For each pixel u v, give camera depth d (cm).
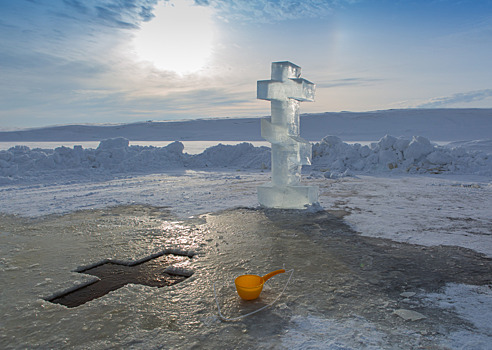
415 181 953
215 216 556
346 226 487
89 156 1259
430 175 1087
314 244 408
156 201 691
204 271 330
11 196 757
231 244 412
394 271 325
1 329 231
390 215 550
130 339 217
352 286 292
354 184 906
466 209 591
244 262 353
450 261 350
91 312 253
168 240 431
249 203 656
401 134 6962
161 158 1423
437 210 584
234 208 616
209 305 262
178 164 1424
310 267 336
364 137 6862
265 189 620
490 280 304
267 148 1506
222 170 1302
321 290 285
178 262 365
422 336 216
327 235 445
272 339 215
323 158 1355
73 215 575
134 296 279
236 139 6819
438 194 740
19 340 218
